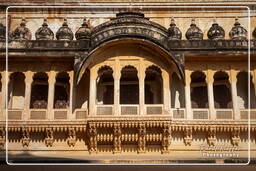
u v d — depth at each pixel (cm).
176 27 1460
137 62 1377
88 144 1341
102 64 1376
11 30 1587
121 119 1291
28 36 1491
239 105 1456
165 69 1381
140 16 1399
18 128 1332
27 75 1403
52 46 1372
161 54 1365
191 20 1592
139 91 1341
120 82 1496
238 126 1332
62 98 1493
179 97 1449
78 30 1455
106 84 1495
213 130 1338
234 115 1350
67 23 1594
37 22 1600
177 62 1339
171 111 1352
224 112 1359
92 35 1359
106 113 1319
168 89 1355
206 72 1406
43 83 1498
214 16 1603
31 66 1414
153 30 1354
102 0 1605
